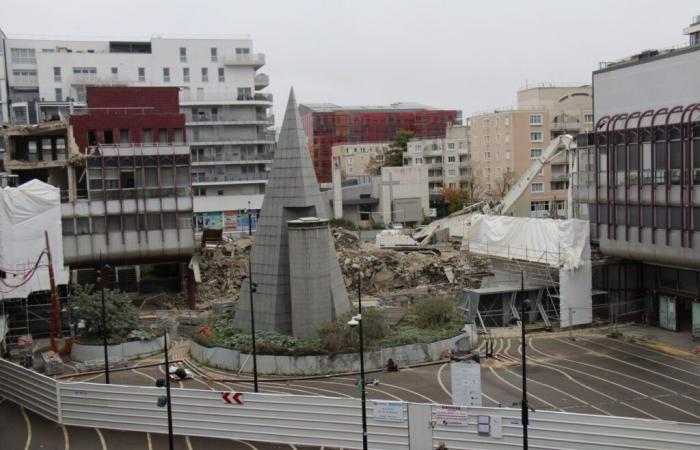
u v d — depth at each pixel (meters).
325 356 47.22
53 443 35.81
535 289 61.03
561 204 121.31
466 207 104.12
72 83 113.31
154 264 77.19
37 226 58.69
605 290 61.66
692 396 41.06
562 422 31.11
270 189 51.19
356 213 130.88
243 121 116.19
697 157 50.91
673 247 53.31
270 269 50.91
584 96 131.50
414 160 149.00
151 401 36.78
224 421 35.72
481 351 52.25
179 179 68.12
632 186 56.91
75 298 55.44
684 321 59.88
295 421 34.62
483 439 32.03
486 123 128.62
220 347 49.53
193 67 120.56
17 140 78.69
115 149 66.31
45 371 50.06
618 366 47.72
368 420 33.47
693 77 53.66
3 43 112.94
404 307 63.88
